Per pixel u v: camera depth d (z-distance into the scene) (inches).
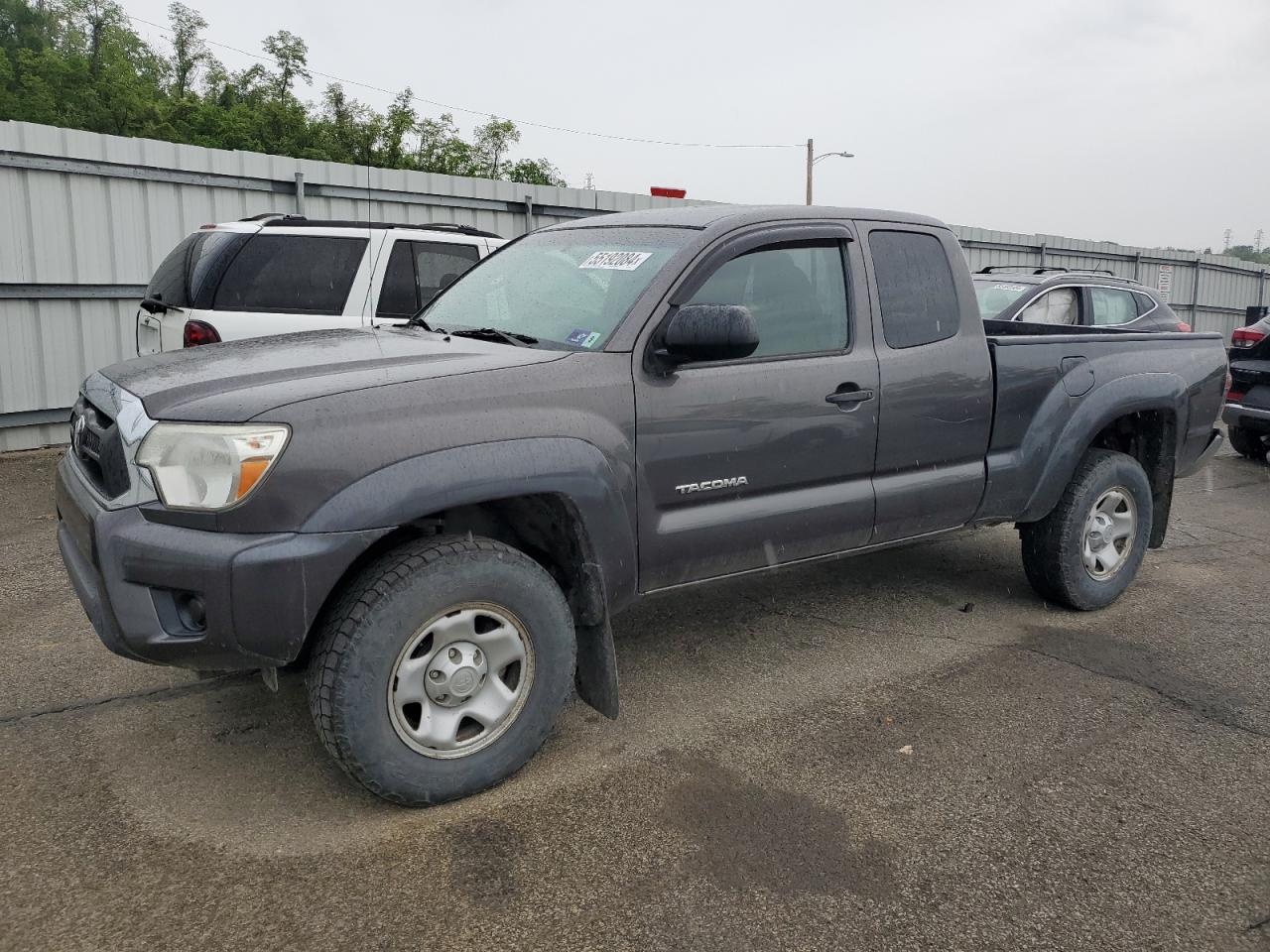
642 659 165.8
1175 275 978.1
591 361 126.0
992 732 139.8
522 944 93.0
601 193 529.7
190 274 262.4
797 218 149.3
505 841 110.0
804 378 143.7
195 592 102.4
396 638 108.9
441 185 466.6
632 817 115.3
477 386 116.3
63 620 180.7
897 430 155.9
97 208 370.0
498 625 118.6
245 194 410.0
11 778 122.2
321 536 104.4
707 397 134.0
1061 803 120.4
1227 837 113.7
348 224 274.4
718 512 138.4
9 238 350.3
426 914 97.0
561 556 129.9
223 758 128.6
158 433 105.1
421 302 278.7
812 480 147.6
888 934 95.5
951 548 240.2
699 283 136.2
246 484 102.0
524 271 156.6
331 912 96.9
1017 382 171.6
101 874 102.4
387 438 108.7
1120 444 207.9
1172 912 99.7
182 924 94.7
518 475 115.1
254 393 108.0
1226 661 168.6
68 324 369.1
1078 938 95.5
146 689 149.7
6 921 94.3
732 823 114.5
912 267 161.8
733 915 97.7
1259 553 244.8
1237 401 371.6
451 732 114.8
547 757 130.3
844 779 125.3
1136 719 144.9
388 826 112.6
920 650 172.1
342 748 108.3
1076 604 190.1
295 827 112.1
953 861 107.9
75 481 120.1
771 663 164.6
